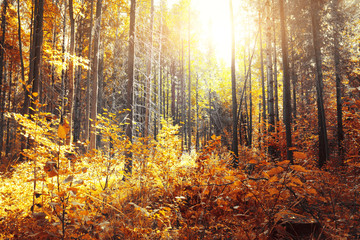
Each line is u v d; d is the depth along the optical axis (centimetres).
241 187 345
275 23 1617
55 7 1602
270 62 1515
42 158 413
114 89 1697
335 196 452
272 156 1100
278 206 381
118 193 488
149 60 1119
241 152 1425
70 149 401
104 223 275
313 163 894
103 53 1955
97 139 1844
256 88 2698
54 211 272
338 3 1170
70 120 931
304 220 336
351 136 716
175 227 403
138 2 1167
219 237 361
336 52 1149
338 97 1095
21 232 350
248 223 331
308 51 1302
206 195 392
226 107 3062
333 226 369
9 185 643
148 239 320
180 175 525
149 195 516
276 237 321
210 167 470
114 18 1861
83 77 2348
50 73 1762
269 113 1508
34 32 1034
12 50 1830
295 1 1286
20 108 1941
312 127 1504
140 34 1096
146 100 1099
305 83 1466
